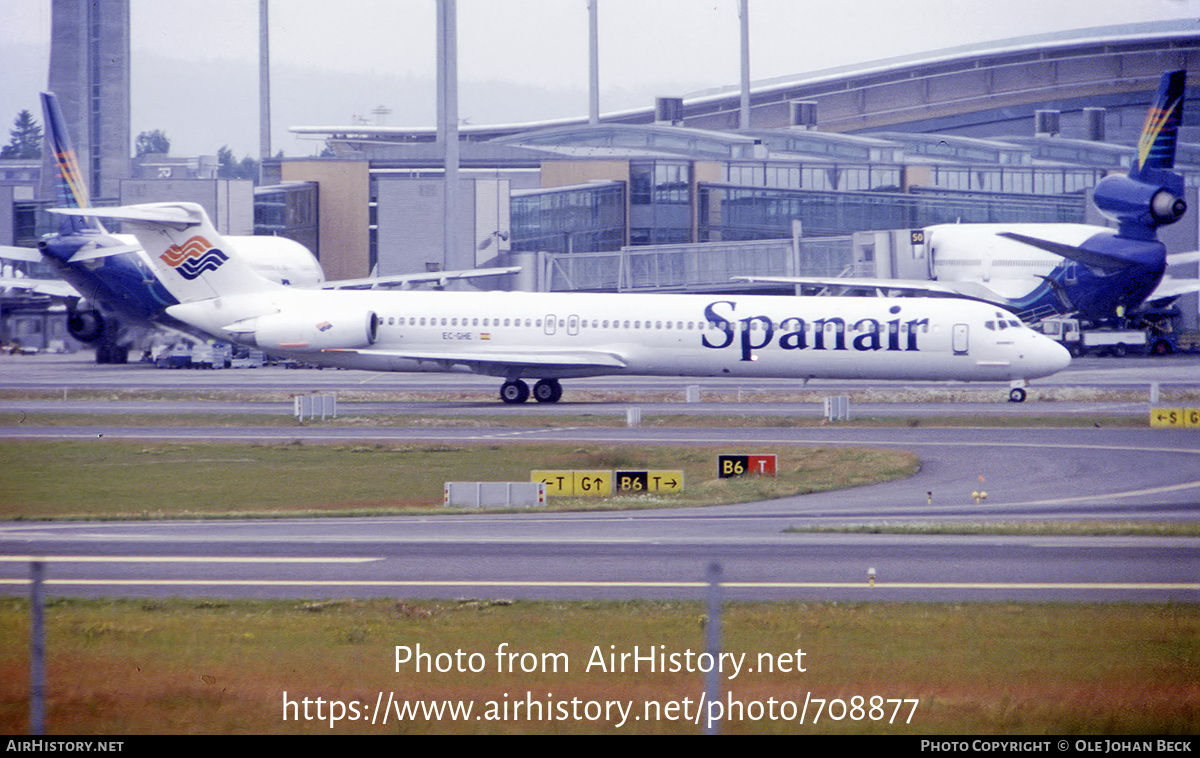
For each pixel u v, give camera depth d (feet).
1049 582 289.53
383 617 254.68
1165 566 308.40
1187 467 504.02
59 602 267.59
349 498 449.48
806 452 548.72
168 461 538.88
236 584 288.51
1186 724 191.93
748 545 340.80
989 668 217.97
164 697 204.74
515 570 304.50
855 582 289.12
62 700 202.69
